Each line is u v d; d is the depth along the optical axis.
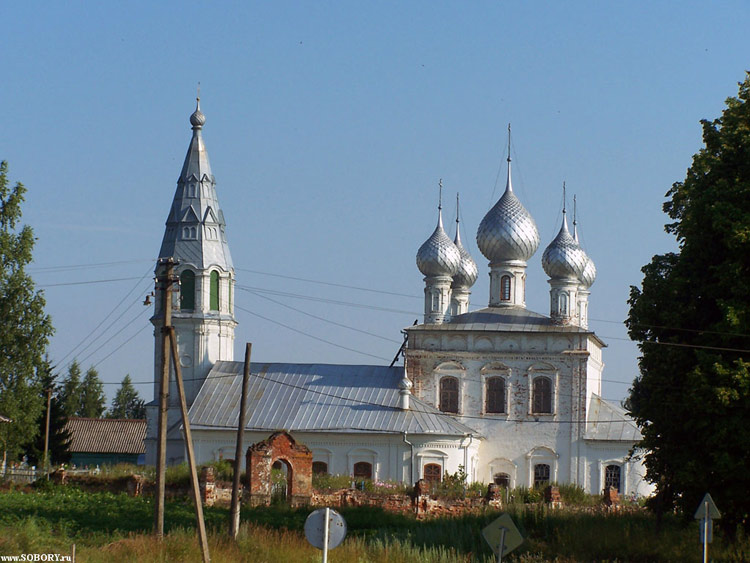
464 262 99.75
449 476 78.94
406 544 43.25
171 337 45.59
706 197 50.31
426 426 83.62
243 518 54.38
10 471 76.25
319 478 71.19
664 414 50.62
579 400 86.00
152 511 54.62
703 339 50.25
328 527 32.88
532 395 86.56
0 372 79.88
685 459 49.47
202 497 61.28
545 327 87.44
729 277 49.16
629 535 50.22
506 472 85.94
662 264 53.75
